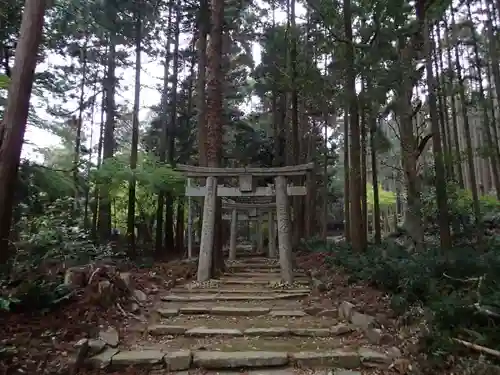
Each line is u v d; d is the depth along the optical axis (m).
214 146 9.74
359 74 9.64
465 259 6.14
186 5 13.23
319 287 7.48
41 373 3.62
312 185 18.20
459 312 4.35
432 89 7.96
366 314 5.51
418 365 4.01
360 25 10.51
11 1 8.74
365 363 4.28
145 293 6.99
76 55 14.34
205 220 9.24
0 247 5.39
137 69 11.64
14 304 4.56
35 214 8.30
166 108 15.08
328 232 28.75
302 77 12.41
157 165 11.96
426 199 11.57
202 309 6.29
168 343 4.86
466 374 3.64
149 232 17.16
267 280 8.86
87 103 14.83
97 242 10.95
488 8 14.10
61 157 14.09
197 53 14.88
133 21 11.73
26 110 5.80
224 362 4.21
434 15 9.30
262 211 17.72
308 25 13.70
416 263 6.46
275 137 17.70
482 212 14.19
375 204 13.91
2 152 5.52
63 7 9.99
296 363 4.30
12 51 9.90
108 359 4.13
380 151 13.51
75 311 4.93
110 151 13.75
